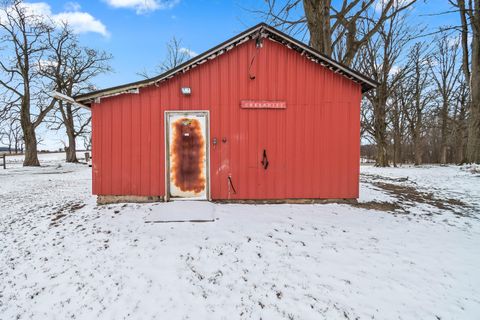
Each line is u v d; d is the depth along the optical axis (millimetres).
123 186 6660
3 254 4176
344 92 6660
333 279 3314
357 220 5391
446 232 4816
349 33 9805
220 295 3053
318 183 6715
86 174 15703
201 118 6648
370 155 44656
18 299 3104
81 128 27891
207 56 6426
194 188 6734
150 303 2947
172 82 6582
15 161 30094
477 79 13766
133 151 6641
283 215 5668
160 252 4023
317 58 6535
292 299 2963
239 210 6016
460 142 26516
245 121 6656
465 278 3334
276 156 6699
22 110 21359
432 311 2762
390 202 6926
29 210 6566
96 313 2828
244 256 3887
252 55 6586
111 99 6555
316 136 6684
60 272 3605
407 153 35781
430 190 8711
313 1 9047
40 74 22578
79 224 5309
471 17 13102
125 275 3469
